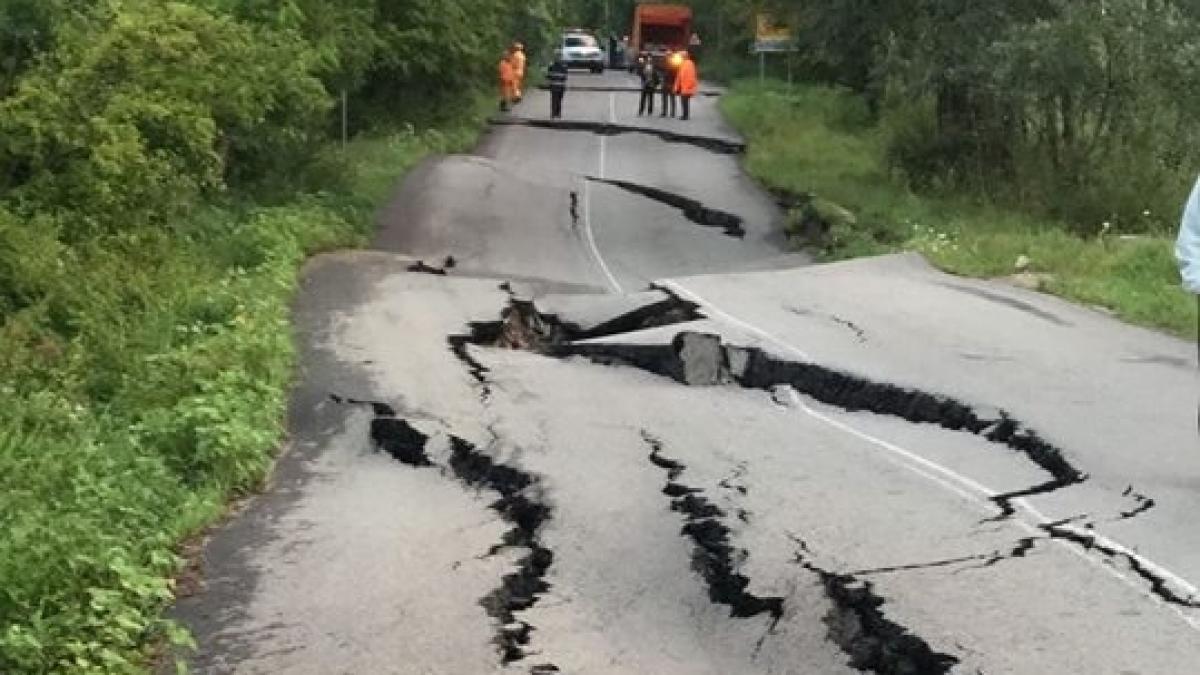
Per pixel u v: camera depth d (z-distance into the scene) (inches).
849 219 878.4
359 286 602.5
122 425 368.2
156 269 526.0
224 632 244.1
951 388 400.2
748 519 291.7
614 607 253.0
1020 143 921.5
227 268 585.0
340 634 242.1
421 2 1322.6
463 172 1095.0
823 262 783.7
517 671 224.1
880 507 299.6
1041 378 414.3
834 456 346.9
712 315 522.9
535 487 326.0
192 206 636.1
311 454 371.9
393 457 371.2
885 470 331.9
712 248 870.4
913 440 365.1
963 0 861.8
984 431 371.2
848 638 235.9
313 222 722.8
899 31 922.7
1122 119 829.2
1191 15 791.7
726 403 416.8
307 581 269.4
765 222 964.0
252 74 670.5
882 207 914.1
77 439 348.2
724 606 251.8
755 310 534.0
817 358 441.4
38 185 528.4
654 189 1086.4
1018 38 809.5
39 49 557.0
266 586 267.0
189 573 275.6
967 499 305.6
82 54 547.8
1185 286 304.7
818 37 982.4
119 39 554.6
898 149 1036.5
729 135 1477.6
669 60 1657.2
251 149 772.0
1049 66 799.1
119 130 533.0
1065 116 850.8
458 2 1430.9
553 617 248.5
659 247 866.8
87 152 534.3
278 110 777.6
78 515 278.7
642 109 1695.4
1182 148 816.9
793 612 244.1
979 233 746.2
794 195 1045.8
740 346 459.5
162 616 251.6
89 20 575.5
